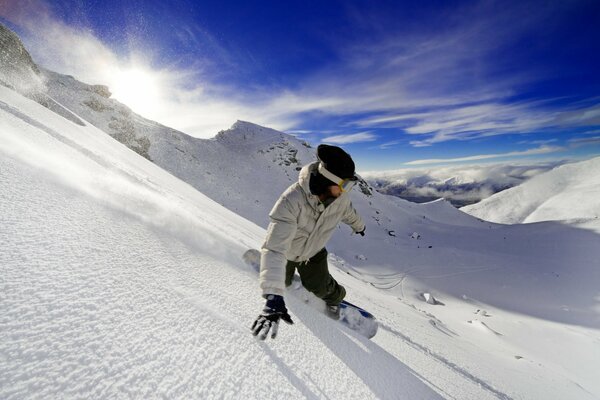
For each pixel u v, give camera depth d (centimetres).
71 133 545
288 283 203
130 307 93
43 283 83
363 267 4200
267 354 109
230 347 101
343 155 159
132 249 132
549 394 521
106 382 66
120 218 160
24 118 326
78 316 78
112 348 75
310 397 99
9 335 64
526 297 3644
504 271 4272
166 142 6009
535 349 2084
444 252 4806
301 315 165
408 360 212
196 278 139
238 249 214
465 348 686
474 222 8750
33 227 108
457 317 2773
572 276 4150
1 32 1034
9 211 110
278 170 7612
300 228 172
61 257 99
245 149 8169
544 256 5109
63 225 121
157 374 74
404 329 451
